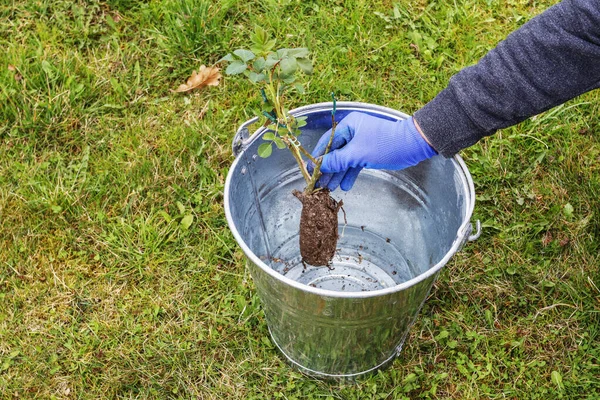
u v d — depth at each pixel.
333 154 1.31
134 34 1.83
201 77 1.74
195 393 1.40
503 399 1.39
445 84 1.75
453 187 1.30
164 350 1.44
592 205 1.55
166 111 1.71
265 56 1.20
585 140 1.65
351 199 1.50
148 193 1.60
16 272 1.51
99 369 1.42
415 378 1.40
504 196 1.59
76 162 1.66
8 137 1.67
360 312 1.21
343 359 1.35
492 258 1.53
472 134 1.21
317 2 1.86
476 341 1.43
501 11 1.87
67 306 1.49
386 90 1.74
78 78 1.75
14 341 1.44
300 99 1.72
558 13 1.12
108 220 1.58
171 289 1.50
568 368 1.41
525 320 1.46
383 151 1.28
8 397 1.39
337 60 1.78
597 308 1.45
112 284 1.51
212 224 1.58
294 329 1.31
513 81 1.16
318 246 1.33
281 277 1.16
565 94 1.16
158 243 1.54
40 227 1.56
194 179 1.63
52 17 1.84
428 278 1.19
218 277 1.51
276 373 1.42
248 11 1.85
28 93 1.71
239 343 1.45
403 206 1.45
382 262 1.53
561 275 1.50
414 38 1.81
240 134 1.27
